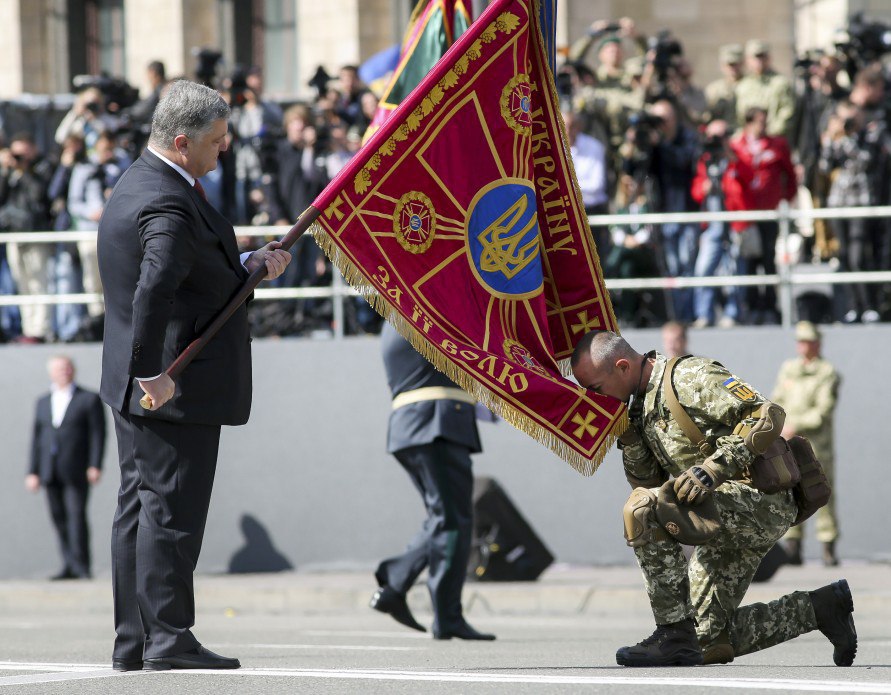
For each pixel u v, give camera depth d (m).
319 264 38.41
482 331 16.41
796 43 52.19
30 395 39.19
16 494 39.19
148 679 14.38
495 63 16.72
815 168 38.78
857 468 36.47
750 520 15.23
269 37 57.16
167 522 15.08
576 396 16.17
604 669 15.45
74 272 39.12
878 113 37.12
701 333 36.88
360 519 37.94
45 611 35.31
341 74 39.78
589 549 37.09
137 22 59.31
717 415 14.97
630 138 37.22
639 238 36.88
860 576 32.97
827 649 22.12
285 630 28.94
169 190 14.75
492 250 16.59
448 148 16.48
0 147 41.69
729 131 38.28
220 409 15.16
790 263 36.34
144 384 14.45
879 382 36.44
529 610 31.91
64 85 61.88
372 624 30.50
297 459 38.19
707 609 15.69
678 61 41.19
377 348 37.91
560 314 17.19
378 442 37.91
